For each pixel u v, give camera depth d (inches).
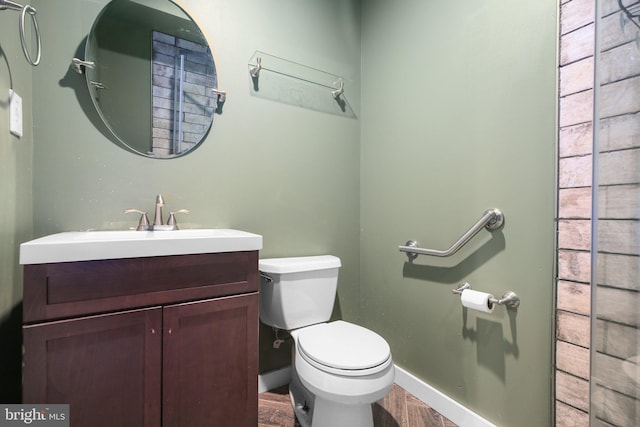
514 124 44.9
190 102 54.7
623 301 31.4
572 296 38.7
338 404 42.3
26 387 30.8
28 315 30.6
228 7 58.0
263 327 61.4
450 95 53.9
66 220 45.6
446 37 54.6
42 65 44.0
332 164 70.6
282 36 63.7
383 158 68.2
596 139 33.5
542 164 41.7
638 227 30.1
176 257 38.0
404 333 63.0
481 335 49.1
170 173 53.2
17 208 38.5
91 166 47.4
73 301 32.5
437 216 56.2
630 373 30.8
